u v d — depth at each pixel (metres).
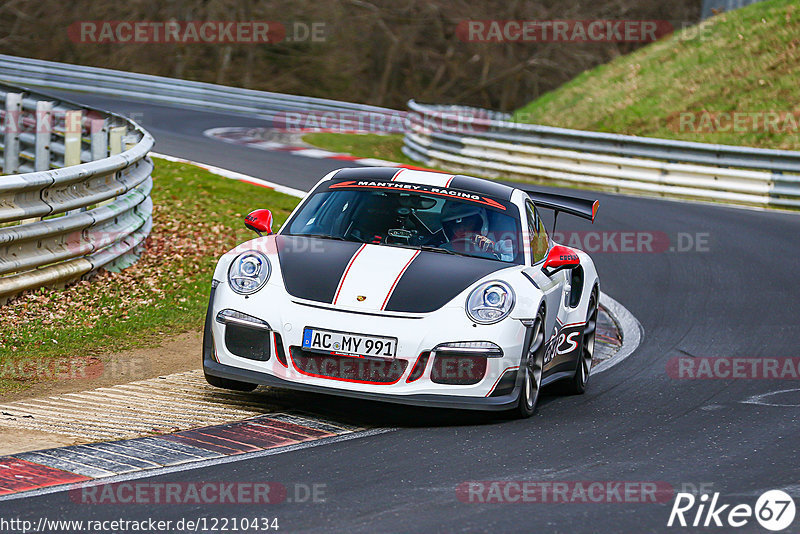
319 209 24.84
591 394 25.48
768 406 23.98
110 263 34.88
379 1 173.50
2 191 28.05
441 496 15.96
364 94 174.50
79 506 14.87
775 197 64.25
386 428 20.48
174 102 114.19
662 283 41.25
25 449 17.67
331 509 15.05
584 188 70.25
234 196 50.94
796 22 96.38
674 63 100.56
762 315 35.84
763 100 88.75
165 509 14.84
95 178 33.84
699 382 26.61
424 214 24.41
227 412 20.89
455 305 21.11
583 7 173.25
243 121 106.25
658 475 17.83
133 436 18.81
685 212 59.62
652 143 68.56
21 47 164.00
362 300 20.92
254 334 21.09
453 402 20.53
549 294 23.50
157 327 29.27
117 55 163.75
